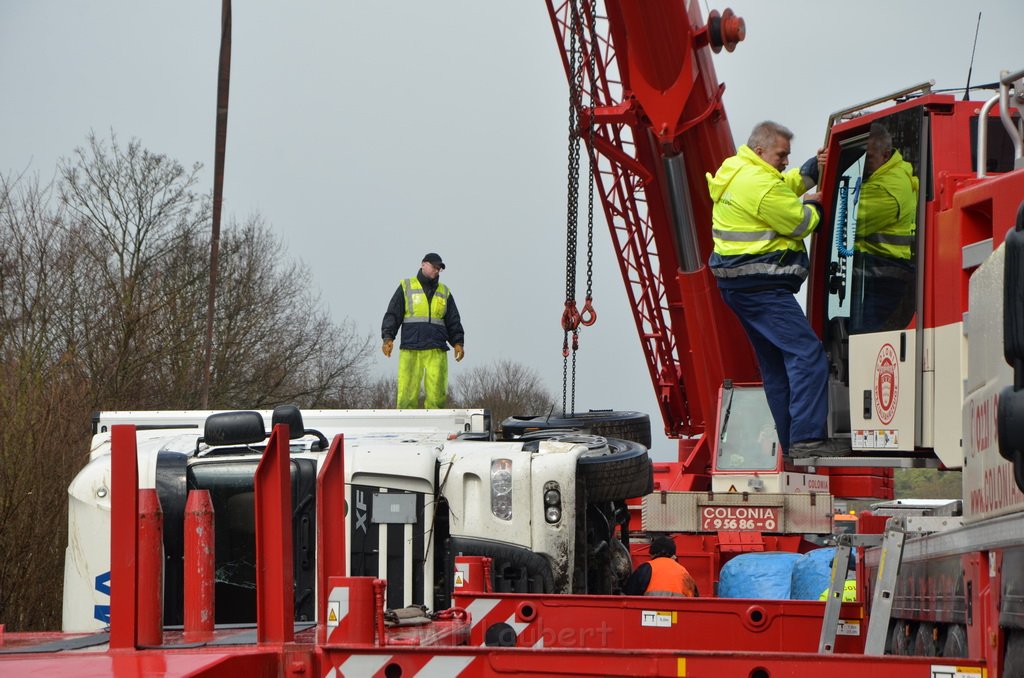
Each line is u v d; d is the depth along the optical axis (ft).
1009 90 26.02
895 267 31.76
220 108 29.43
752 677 22.25
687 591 44.34
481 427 51.88
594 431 63.52
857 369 33.12
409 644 23.21
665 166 76.59
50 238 109.91
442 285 79.97
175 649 21.58
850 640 36.11
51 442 67.36
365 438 40.96
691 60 72.02
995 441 20.33
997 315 20.21
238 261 140.56
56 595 66.85
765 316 35.53
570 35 76.18
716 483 74.18
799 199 35.19
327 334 151.53
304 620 34.96
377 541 36.76
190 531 24.53
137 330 116.47
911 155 31.35
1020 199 24.32
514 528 37.11
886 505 42.47
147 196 128.16
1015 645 18.94
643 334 91.66
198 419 51.26
